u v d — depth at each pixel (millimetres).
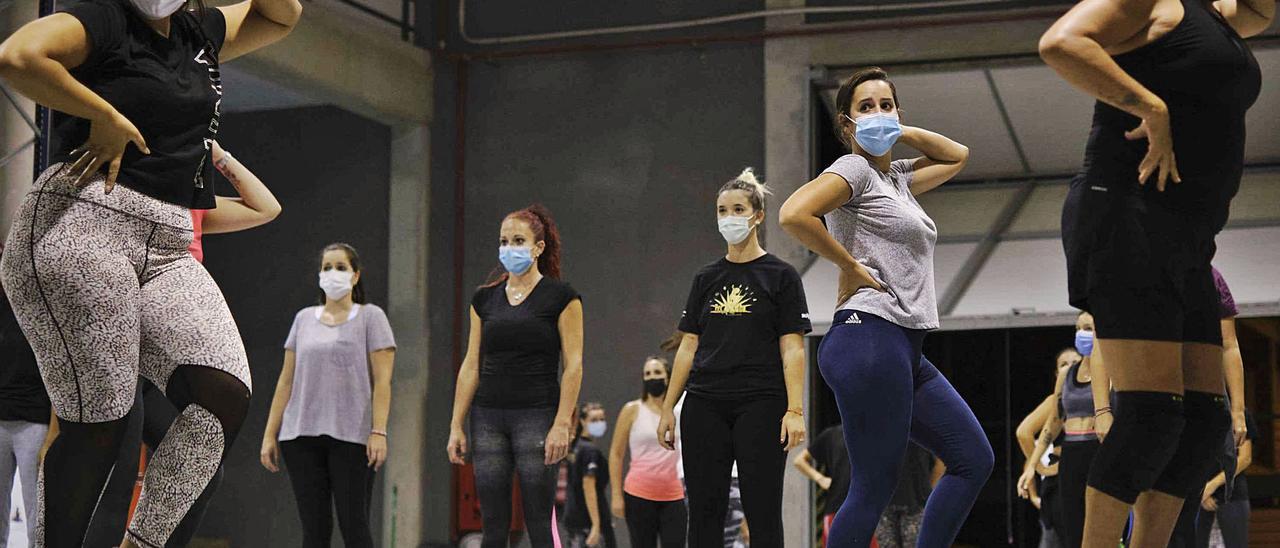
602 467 9289
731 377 4211
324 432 5328
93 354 2342
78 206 2348
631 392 11062
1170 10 2703
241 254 12000
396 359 11195
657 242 11117
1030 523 10586
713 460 4223
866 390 3336
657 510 6348
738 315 4238
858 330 3377
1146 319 2721
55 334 2342
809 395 10133
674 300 11023
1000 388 10781
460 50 11680
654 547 6371
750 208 4363
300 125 11914
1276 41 9664
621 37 11305
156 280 2455
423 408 11141
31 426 4297
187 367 2438
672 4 11180
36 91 2258
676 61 11195
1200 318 2857
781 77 10789
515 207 11508
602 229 11289
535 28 11531
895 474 3359
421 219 11258
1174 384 2732
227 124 12164
